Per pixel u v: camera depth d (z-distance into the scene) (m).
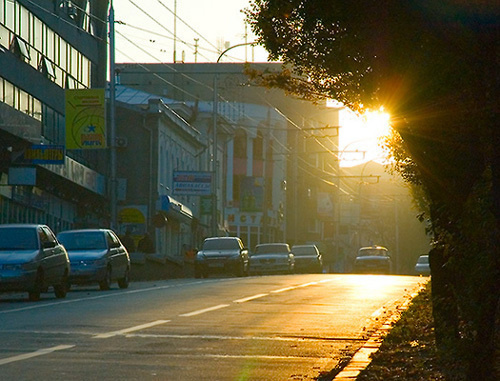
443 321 34.31
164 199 177.12
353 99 37.12
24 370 33.53
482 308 24.97
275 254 176.88
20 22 130.25
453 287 30.16
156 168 181.12
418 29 23.78
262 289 89.38
